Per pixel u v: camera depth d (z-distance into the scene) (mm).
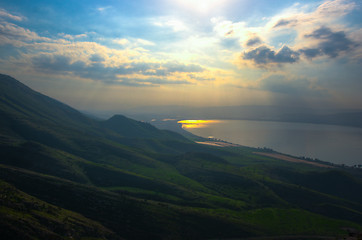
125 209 191875
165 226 180875
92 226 158875
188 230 181875
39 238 122812
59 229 139125
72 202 187375
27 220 132625
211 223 194125
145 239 164750
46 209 158250
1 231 117125
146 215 189000
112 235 157750
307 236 193000
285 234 195500
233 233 186875
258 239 182625
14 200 152875
